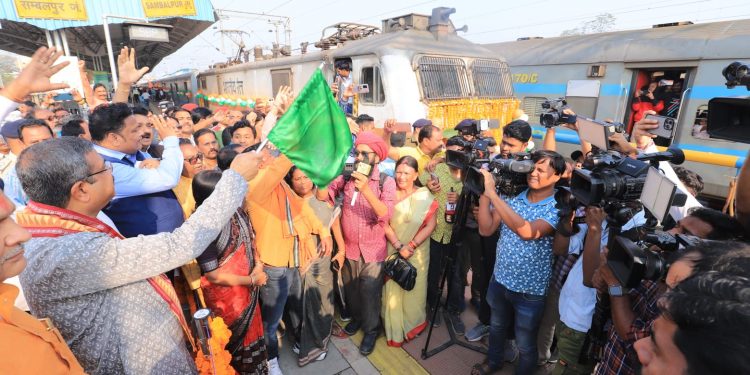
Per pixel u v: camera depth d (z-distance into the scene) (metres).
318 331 2.69
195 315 1.59
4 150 3.50
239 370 2.22
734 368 0.52
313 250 2.59
